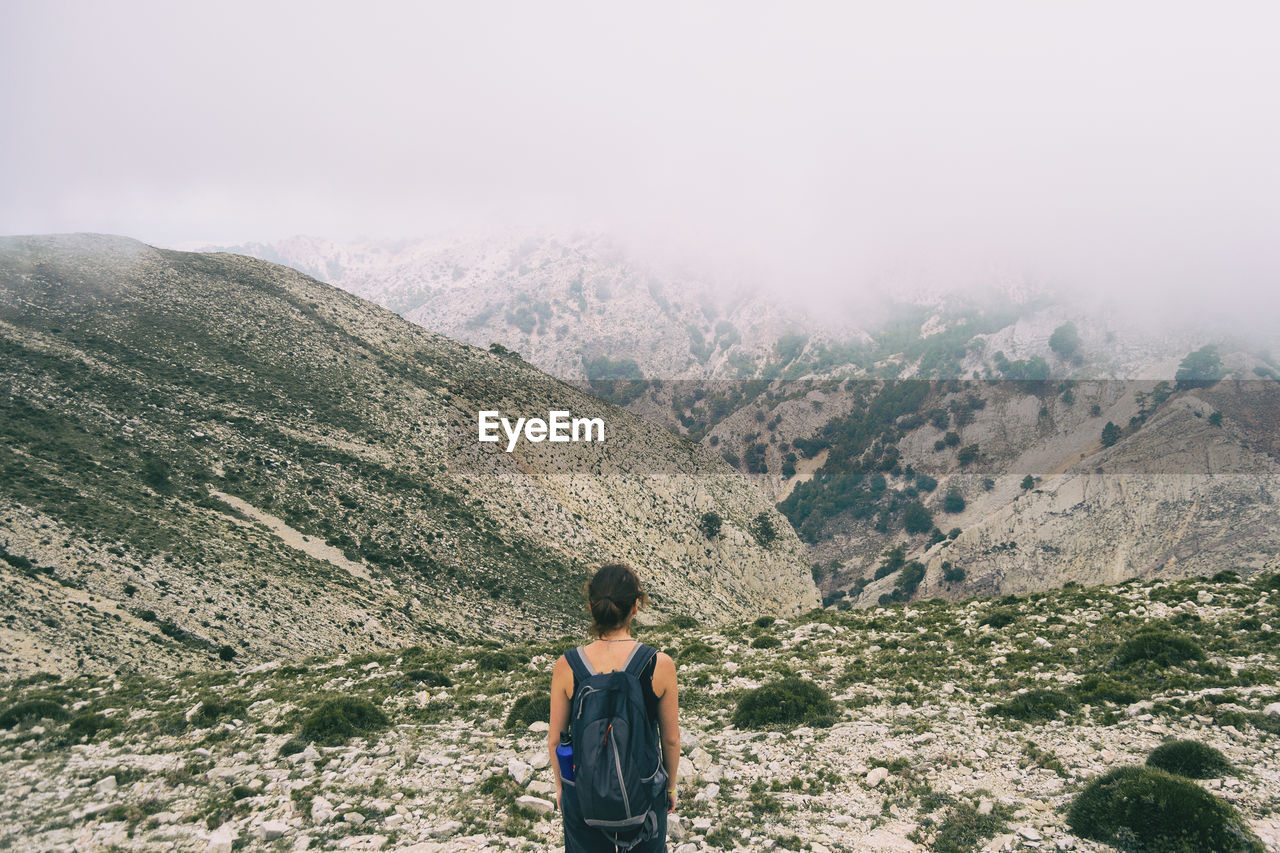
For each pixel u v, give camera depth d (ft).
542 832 28.50
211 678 76.84
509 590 241.96
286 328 333.62
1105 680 46.32
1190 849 24.11
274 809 30.76
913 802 31.12
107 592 133.28
